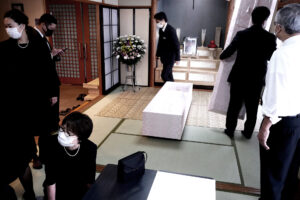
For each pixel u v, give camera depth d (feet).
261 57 8.91
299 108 4.93
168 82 14.17
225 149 9.57
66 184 4.85
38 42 7.38
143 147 9.55
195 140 10.21
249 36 8.86
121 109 13.58
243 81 9.34
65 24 18.07
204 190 4.26
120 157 8.81
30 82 7.34
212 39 19.27
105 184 4.36
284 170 5.45
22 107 7.21
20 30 6.57
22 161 5.68
